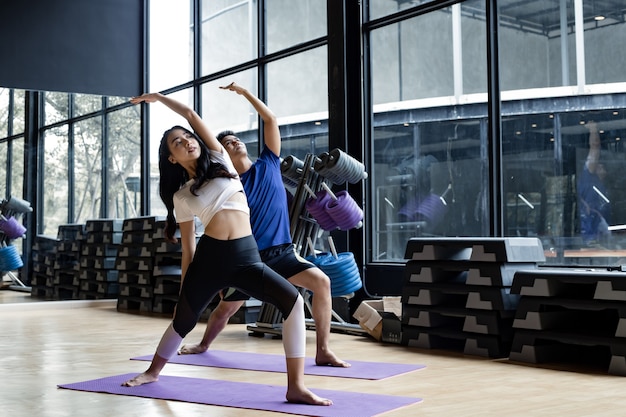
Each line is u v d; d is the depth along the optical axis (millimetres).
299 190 5875
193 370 4348
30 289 9172
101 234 9570
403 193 6898
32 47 9477
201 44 9227
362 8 7102
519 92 5988
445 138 6574
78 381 4031
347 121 7109
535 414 3135
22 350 5340
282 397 3479
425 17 6660
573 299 4461
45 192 9383
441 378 4055
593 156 5684
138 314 8359
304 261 4531
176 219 3766
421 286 5344
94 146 9688
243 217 3570
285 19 7953
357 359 4781
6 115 9273
